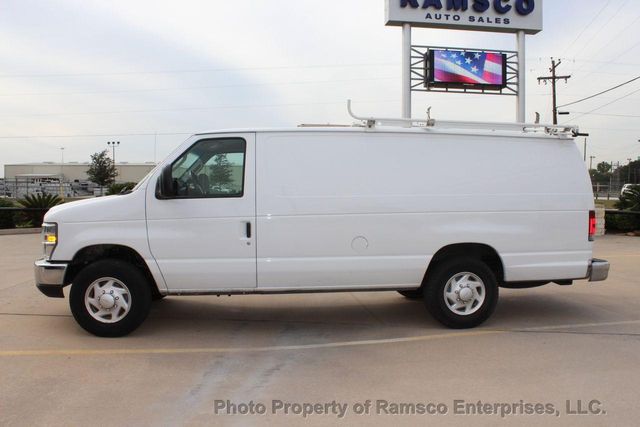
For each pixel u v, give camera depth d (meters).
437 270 6.00
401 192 5.86
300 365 4.94
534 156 6.15
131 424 3.71
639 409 3.98
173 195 5.58
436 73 19.59
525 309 7.14
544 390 4.33
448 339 5.75
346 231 5.77
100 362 4.98
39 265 5.61
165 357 5.14
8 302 7.41
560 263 6.14
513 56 20.34
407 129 5.96
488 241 5.98
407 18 19.00
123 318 5.68
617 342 5.63
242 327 6.27
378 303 7.55
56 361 5.00
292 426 3.70
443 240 5.91
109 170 70.56
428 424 3.73
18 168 96.56
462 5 19.22
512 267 6.06
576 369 4.81
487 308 6.05
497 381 4.52
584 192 6.22
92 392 4.27
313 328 6.22
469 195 5.96
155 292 6.61
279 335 5.93
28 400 4.11
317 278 5.77
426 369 4.82
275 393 4.27
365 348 5.45
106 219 5.60
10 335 5.83
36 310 6.94
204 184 5.72
